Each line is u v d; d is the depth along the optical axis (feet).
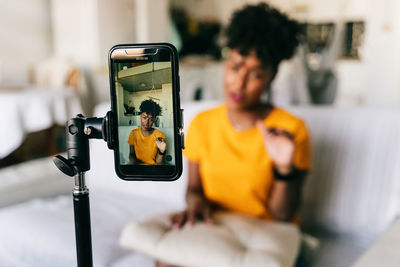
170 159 1.37
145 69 1.32
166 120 1.36
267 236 2.80
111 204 4.49
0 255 3.63
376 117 3.82
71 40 13.78
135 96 1.35
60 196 4.94
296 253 2.77
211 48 16.30
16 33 13.01
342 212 3.79
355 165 3.79
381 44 10.71
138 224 2.95
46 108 9.37
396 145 3.67
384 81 10.79
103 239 3.52
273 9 3.22
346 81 13.23
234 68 3.18
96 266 3.17
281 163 3.07
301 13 14.29
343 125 3.92
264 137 3.07
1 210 4.21
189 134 3.58
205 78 16.08
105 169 5.16
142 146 1.37
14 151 9.46
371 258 2.04
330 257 3.32
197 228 2.93
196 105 4.76
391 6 10.47
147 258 3.27
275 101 7.28
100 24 13.11
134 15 13.96
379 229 3.63
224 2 16.30
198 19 16.80
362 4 12.86
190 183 3.60
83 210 1.32
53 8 14.02
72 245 3.36
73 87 12.26
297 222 3.54
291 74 7.63
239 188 3.37
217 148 3.42
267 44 3.01
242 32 3.04
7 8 12.67
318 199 3.91
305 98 7.57
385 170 3.67
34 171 4.82
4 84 12.20
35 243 3.51
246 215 3.26
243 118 3.31
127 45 1.33
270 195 3.38
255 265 2.50
